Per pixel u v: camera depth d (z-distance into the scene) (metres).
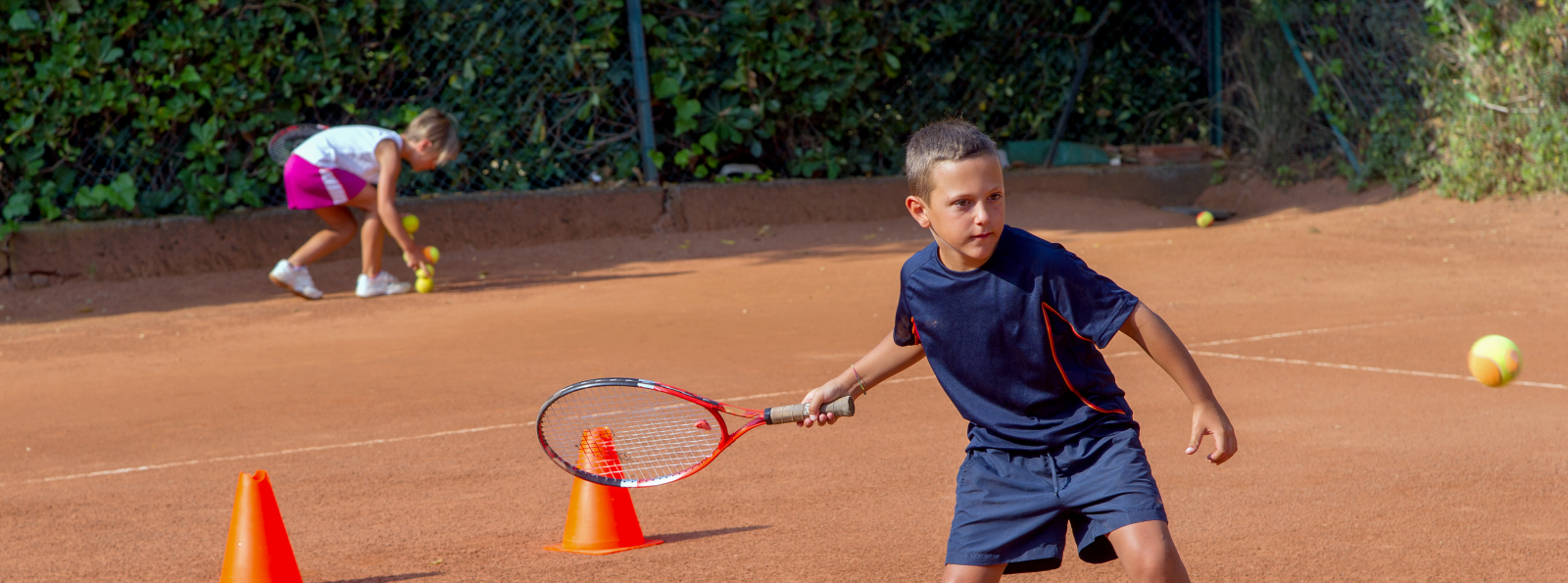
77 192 11.13
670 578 3.45
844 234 12.66
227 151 11.73
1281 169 14.38
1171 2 15.59
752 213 13.17
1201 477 4.30
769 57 13.35
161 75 11.38
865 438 4.97
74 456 5.11
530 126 12.92
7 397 6.46
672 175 13.64
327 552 3.79
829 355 6.73
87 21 10.98
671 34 13.15
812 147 14.03
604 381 3.00
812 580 3.41
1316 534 3.68
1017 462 2.69
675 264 11.17
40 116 11.05
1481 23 12.58
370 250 9.71
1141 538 2.42
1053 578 3.39
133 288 10.55
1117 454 2.59
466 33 12.51
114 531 4.06
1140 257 10.52
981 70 14.78
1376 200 13.50
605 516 3.75
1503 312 7.54
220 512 4.24
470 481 4.54
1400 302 8.05
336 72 11.95
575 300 9.23
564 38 12.84
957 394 2.77
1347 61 14.01
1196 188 14.99
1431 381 5.71
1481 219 11.87
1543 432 4.75
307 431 5.38
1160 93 15.73
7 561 3.77
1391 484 4.15
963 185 2.51
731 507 4.13
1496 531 3.66
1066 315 2.57
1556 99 12.27
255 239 11.45
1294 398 5.45
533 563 3.63
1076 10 14.86
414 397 6.00
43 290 10.58
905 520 3.93
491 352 7.19
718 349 7.00
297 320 8.73
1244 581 3.31
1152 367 6.20
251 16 11.57
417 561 3.67
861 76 13.86
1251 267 9.84
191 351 7.68
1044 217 13.35
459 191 12.71
